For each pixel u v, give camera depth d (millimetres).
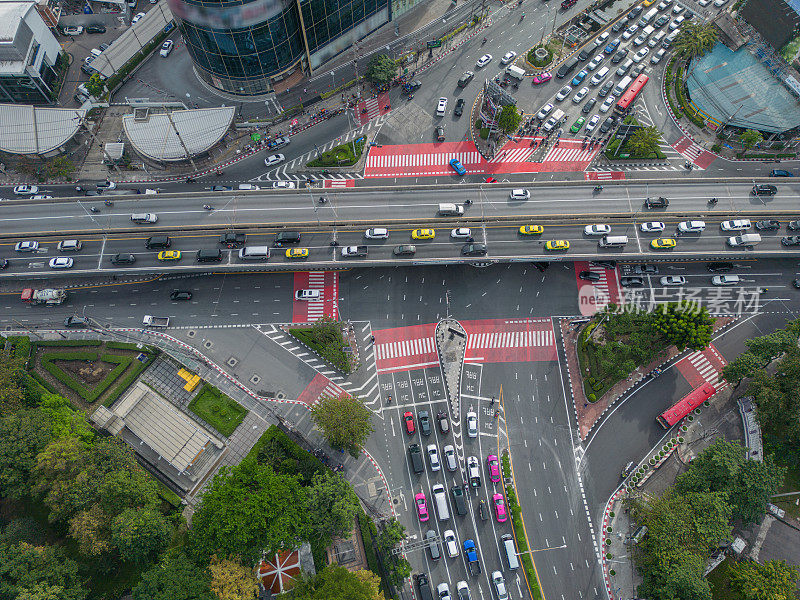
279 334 136375
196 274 141625
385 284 140750
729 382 131000
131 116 154875
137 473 112500
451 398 130375
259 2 137625
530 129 161375
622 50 171250
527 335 136125
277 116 160875
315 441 126438
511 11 179500
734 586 107188
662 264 142500
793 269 141875
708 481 114750
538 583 115625
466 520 119938
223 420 126750
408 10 179500
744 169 155750
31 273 133375
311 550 112625
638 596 113062
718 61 165875
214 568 100750
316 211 139750
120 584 110625
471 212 139750
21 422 112188
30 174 155000
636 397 130625
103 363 131500
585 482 123438
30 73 155875
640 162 157125
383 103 164875
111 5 181500
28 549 101812
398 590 114062
